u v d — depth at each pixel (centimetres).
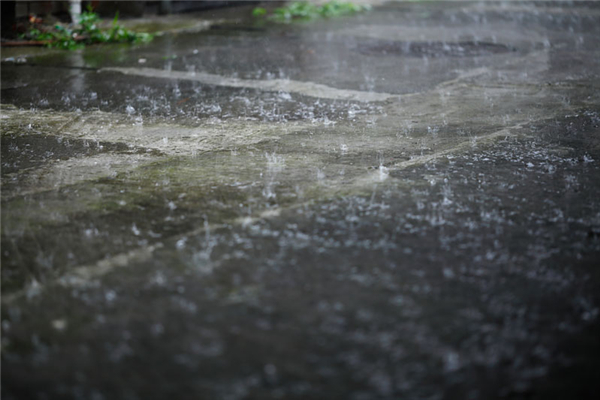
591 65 649
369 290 202
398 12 1248
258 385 157
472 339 176
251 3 1303
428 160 342
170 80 580
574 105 472
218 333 180
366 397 153
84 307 195
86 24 820
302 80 580
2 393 156
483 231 247
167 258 226
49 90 536
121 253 231
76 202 284
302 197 286
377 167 330
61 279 212
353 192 292
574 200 280
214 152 363
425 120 435
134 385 158
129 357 169
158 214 268
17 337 180
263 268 217
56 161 348
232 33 916
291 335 178
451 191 292
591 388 156
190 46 790
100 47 779
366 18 1138
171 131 411
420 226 252
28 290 206
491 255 226
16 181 315
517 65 655
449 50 761
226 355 169
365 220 258
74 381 160
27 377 162
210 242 239
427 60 692
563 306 193
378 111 463
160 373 162
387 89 541
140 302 197
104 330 182
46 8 869
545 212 266
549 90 529
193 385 158
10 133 406
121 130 414
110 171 329
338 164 337
